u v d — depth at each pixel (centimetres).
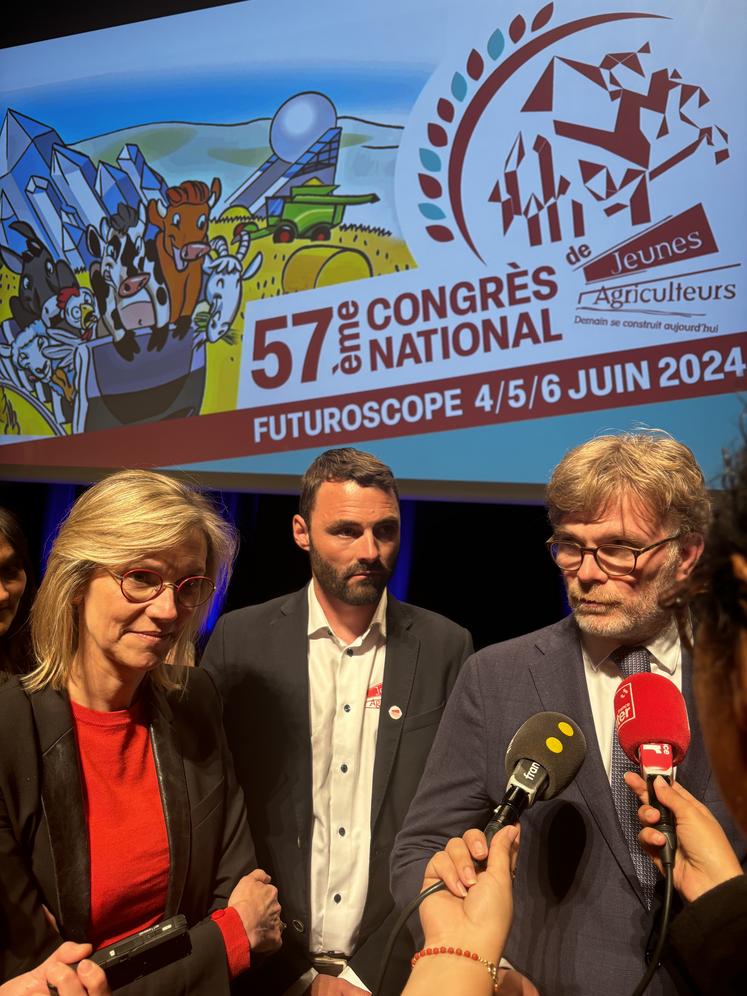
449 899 93
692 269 276
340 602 207
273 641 212
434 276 296
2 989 134
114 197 328
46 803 147
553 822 150
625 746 125
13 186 339
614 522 144
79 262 331
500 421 288
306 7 313
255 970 194
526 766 124
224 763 172
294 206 310
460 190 296
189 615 157
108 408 324
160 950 146
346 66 308
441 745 168
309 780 202
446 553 316
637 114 282
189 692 172
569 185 287
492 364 290
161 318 321
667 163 279
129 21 330
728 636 57
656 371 278
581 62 288
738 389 271
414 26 303
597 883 144
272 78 315
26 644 198
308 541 210
